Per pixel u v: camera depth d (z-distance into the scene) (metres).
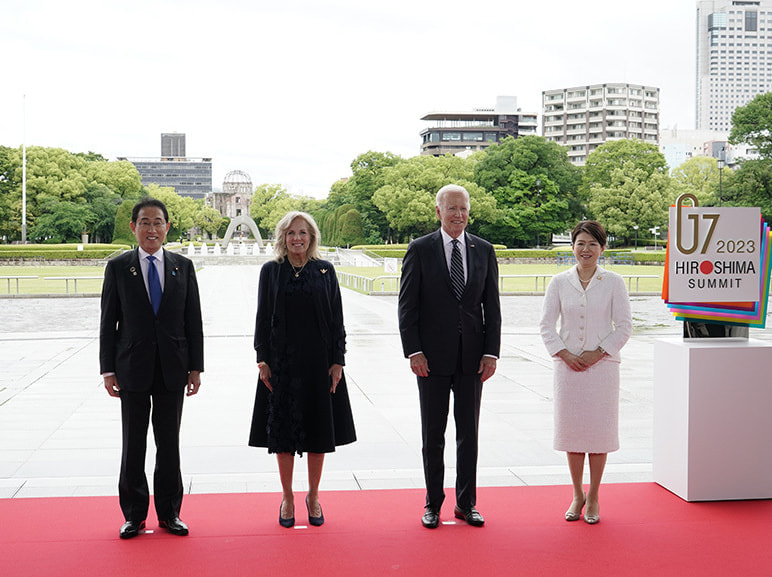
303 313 4.48
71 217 64.75
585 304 4.73
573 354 4.69
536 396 9.06
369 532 4.41
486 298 4.67
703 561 3.97
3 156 68.44
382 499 5.07
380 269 44.88
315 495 4.61
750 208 5.21
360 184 83.81
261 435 4.56
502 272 43.47
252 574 3.78
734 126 50.22
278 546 4.17
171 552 4.07
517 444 6.76
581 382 4.64
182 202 98.75
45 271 42.69
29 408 8.23
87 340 14.52
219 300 24.03
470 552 4.09
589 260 4.77
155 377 4.38
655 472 5.44
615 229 65.19
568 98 141.62
